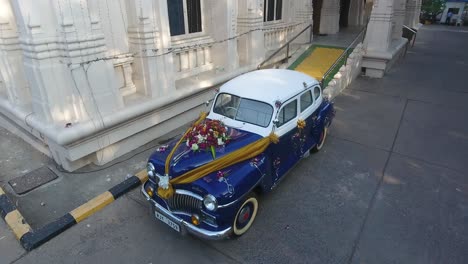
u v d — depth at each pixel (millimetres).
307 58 10352
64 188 5070
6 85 5844
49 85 4715
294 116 4852
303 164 5680
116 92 5410
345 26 15570
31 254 3830
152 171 3963
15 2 4277
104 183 5195
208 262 3709
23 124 6016
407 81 10336
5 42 5441
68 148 4996
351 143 6422
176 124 7062
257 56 8969
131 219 4414
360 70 10906
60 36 4551
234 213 3648
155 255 3822
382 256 3740
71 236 4109
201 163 3713
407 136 6691
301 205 4629
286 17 10914
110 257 3793
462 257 3703
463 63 12758
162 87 6230
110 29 5598
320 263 3668
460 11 30672
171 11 6945
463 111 7949
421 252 3783
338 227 4199
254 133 4348
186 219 3771
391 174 5352
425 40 19141
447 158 5828
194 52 7684
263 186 4141
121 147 5941
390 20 9945
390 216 4379
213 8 7680
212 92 7688
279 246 3918
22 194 4918
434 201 4672
